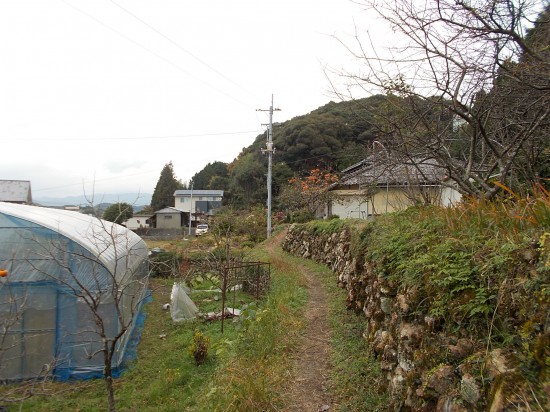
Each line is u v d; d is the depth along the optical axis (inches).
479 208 140.3
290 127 1195.9
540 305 81.0
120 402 237.5
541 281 84.1
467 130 197.9
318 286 399.2
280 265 517.7
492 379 82.0
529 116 173.6
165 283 625.0
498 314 93.5
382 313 186.7
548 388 70.6
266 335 225.3
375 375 165.9
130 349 325.4
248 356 208.7
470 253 117.3
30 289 282.2
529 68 135.0
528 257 93.5
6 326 210.7
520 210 120.7
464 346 98.7
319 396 163.5
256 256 618.2
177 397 225.6
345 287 343.0
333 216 741.3
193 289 522.0
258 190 1385.3
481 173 205.2
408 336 132.8
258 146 1619.1
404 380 128.2
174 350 315.6
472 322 100.6
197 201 1828.2
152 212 1915.6
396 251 174.2
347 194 742.5
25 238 282.8
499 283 97.6
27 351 278.7
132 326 371.6
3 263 279.4
